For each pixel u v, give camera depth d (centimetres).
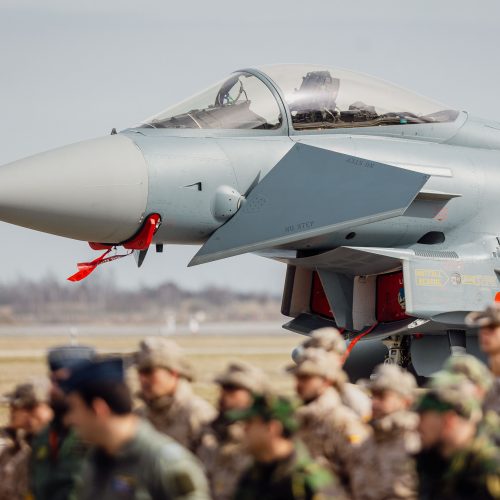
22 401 2753
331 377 2747
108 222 5088
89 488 1997
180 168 5159
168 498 1944
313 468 2112
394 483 2545
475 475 2203
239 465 2638
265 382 2597
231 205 5238
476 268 5738
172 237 5288
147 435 1983
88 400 1948
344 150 5578
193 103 5659
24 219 5041
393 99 6016
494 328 2847
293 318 6259
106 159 5084
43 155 5147
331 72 5903
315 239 5522
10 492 2783
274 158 5397
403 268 5538
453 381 2239
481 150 6141
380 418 2586
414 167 5694
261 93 5641
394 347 6291
